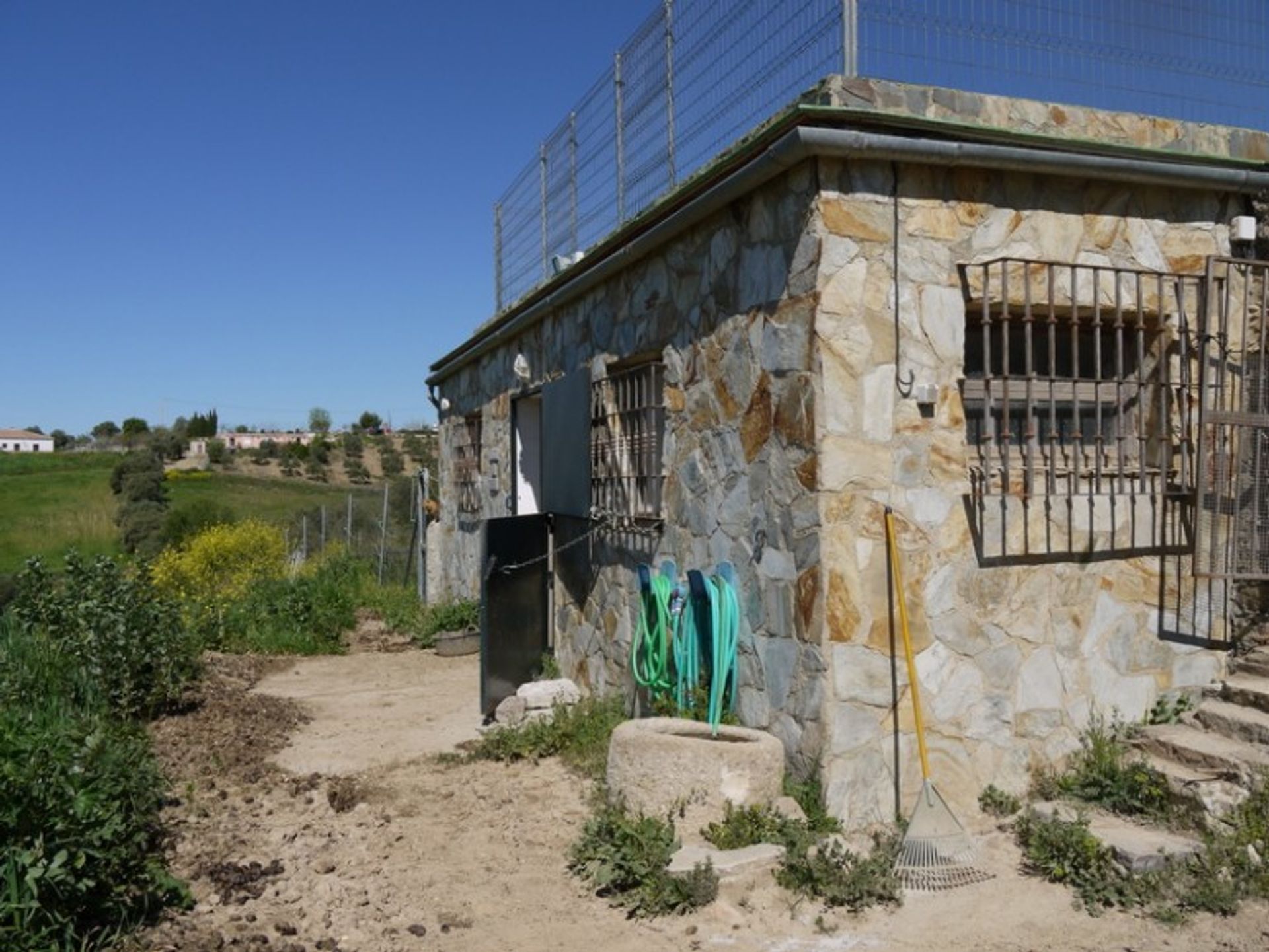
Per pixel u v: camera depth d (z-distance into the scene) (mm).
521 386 9844
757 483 5367
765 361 5258
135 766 4875
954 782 5086
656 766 4898
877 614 4926
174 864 4770
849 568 4871
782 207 5098
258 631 11422
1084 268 5301
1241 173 5594
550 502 8664
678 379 6266
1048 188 5316
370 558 17375
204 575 13625
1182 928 3992
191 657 8484
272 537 14953
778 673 5184
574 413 7984
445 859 4891
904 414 4988
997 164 5008
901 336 4977
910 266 4996
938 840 4520
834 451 4840
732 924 4090
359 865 4824
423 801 5750
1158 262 5609
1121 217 5512
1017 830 4859
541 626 8609
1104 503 5461
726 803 4766
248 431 76625
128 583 8062
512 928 4141
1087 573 5426
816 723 4867
